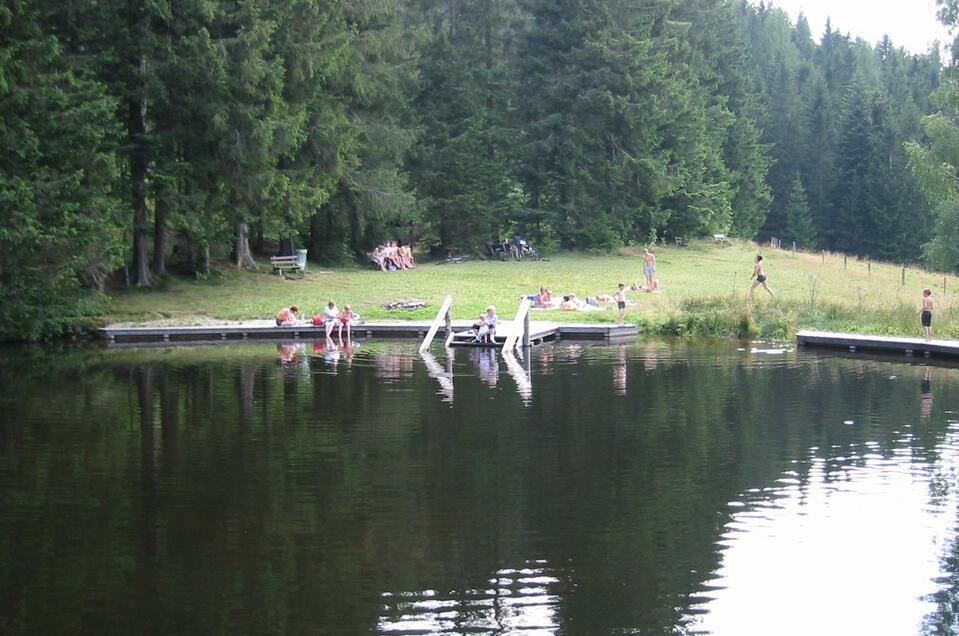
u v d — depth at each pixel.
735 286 42.22
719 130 68.88
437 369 23.89
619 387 21.14
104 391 20.47
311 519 11.84
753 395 20.14
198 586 9.87
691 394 20.22
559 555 10.76
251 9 34.09
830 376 22.81
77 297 30.34
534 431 16.56
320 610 9.34
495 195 52.31
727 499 12.72
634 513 12.15
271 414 17.98
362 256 47.72
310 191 38.25
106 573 10.16
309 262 45.25
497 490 13.08
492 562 10.51
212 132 33.53
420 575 10.18
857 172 81.81
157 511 12.12
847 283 47.47
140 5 33.31
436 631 8.94
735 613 9.36
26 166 29.19
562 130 53.88
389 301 35.75
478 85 54.53
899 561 10.62
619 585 9.97
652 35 60.75
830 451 15.25
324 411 18.25
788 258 57.25
